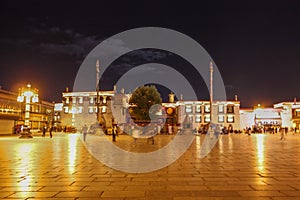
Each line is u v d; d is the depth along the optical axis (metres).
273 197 6.98
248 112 88.12
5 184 8.59
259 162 13.65
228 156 16.50
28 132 41.03
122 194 7.33
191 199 6.83
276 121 85.81
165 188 8.02
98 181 9.04
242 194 7.30
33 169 11.45
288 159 14.88
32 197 7.06
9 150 20.38
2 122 52.69
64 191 7.68
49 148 22.30
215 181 9.00
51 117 83.75
